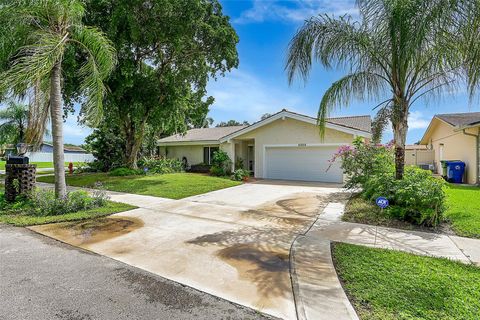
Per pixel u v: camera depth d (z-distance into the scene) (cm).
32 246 474
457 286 318
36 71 645
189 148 2162
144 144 2189
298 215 702
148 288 327
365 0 646
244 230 571
